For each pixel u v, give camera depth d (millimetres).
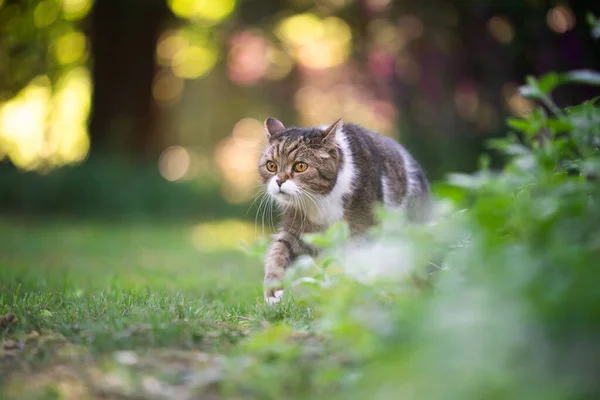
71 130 24547
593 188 4543
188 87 27781
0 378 3828
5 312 5449
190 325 4836
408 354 3562
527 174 5500
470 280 3988
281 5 21156
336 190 6602
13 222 18250
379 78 18406
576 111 5707
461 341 3346
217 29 23297
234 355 4191
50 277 8703
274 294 6211
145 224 19109
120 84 22234
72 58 24109
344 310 4230
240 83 23656
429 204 7883
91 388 3713
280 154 6723
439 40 17484
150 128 22672
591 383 3141
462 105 17516
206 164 26734
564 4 15055
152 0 22109
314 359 4129
